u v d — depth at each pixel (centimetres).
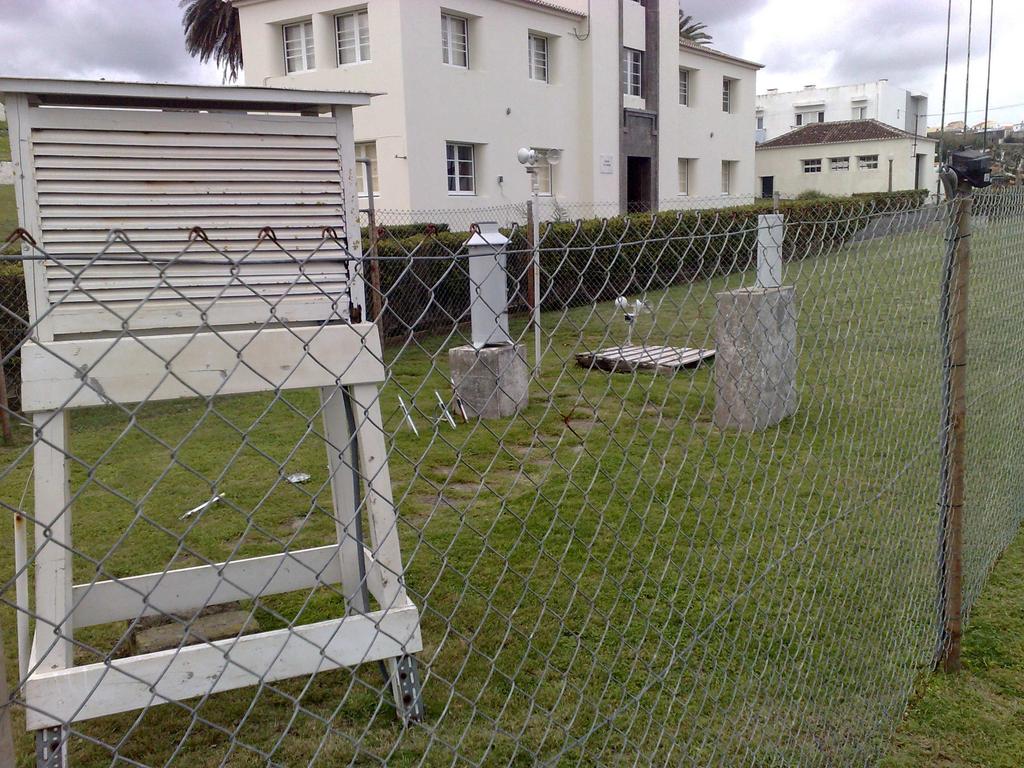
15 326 677
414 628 263
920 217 329
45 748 225
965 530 356
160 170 258
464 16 1617
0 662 121
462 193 1639
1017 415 464
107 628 355
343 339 252
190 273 258
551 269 781
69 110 247
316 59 1575
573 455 566
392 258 159
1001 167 639
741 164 2656
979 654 329
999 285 429
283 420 707
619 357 226
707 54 2395
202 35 2784
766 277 393
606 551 406
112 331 251
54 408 227
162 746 274
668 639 322
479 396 680
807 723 266
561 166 1884
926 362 392
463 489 518
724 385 553
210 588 336
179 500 525
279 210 274
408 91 1488
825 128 3838
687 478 494
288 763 262
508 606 357
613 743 261
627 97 2066
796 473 486
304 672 250
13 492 551
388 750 264
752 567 377
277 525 482
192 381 236
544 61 1859
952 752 269
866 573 345
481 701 289
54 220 247
